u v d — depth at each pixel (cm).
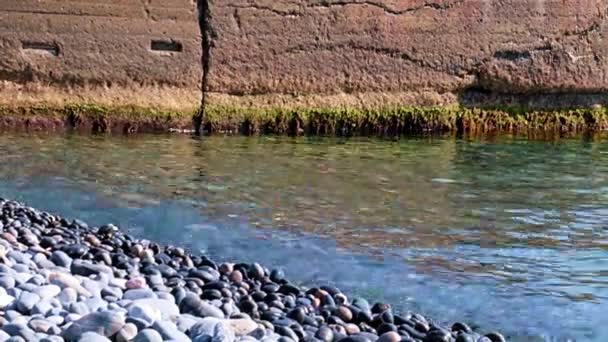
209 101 1714
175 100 1702
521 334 735
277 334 641
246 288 781
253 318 683
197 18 1698
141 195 1194
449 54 1816
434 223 1109
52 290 661
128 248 884
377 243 1004
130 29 1669
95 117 1666
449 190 1308
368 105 1786
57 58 1645
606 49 1900
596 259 966
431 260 944
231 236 1010
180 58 1694
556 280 888
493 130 1862
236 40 1712
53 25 1638
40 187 1213
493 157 1602
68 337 576
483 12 1820
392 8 1773
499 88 1856
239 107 1725
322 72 1761
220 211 1126
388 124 1795
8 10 1616
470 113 1845
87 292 673
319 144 1662
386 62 1786
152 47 1684
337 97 1773
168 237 996
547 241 1039
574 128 1902
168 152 1509
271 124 1741
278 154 1535
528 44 1853
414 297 816
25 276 694
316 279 858
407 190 1295
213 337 594
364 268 902
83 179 1273
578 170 1496
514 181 1389
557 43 1870
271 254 941
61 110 1655
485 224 1113
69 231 949
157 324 595
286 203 1183
